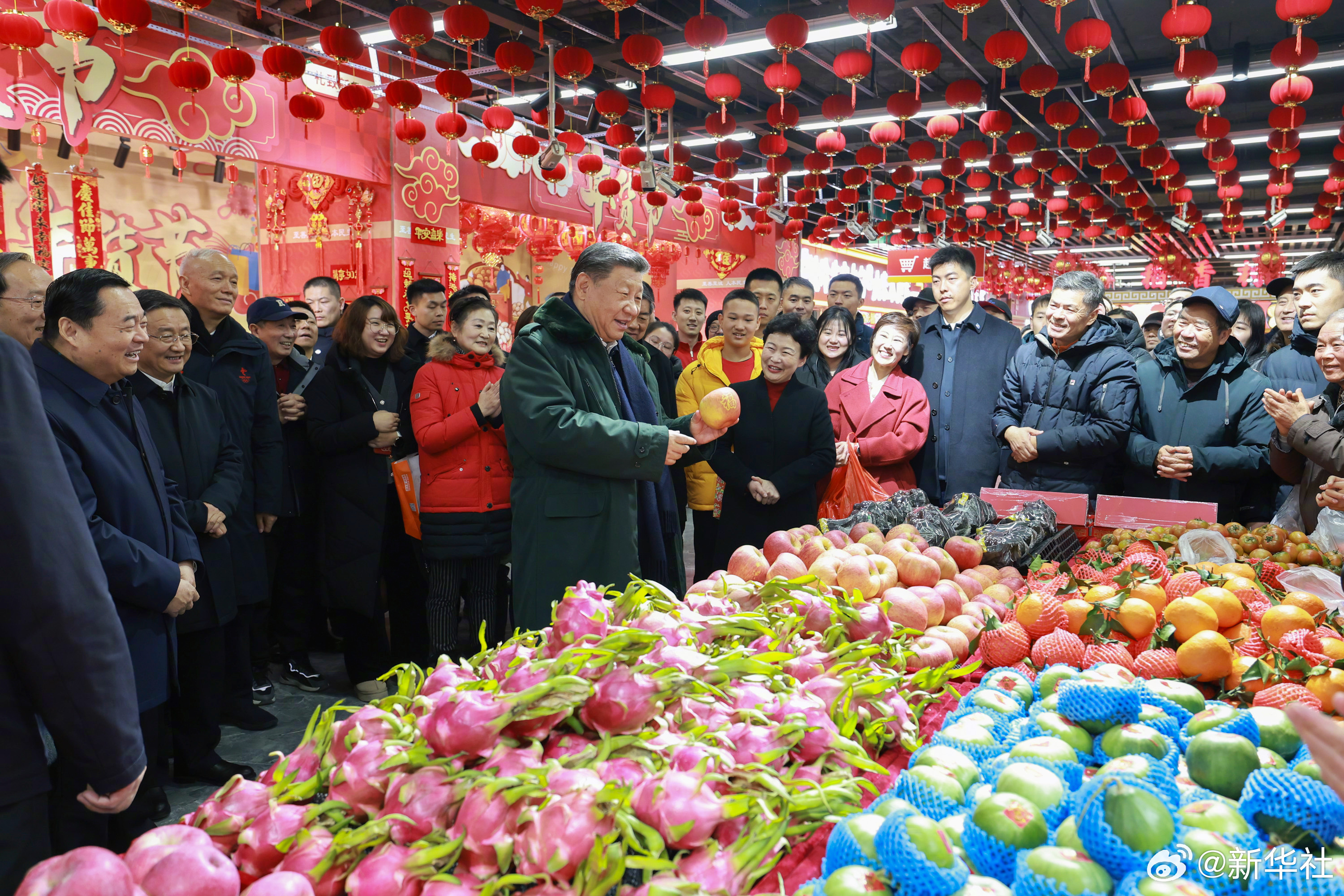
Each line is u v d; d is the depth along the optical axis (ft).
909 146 43.19
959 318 11.35
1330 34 30.19
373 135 24.45
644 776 2.79
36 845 3.79
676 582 8.75
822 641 4.34
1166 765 2.96
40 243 20.01
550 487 6.97
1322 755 2.38
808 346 10.12
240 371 9.71
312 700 10.93
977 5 15.60
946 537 7.09
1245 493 10.53
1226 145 31.19
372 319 10.96
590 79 28.73
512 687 2.95
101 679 3.71
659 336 14.34
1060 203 43.47
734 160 30.50
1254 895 2.27
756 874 2.65
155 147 22.33
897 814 2.51
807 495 9.74
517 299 38.47
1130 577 5.04
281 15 20.35
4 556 3.54
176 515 7.01
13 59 16.60
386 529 11.37
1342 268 9.26
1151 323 19.63
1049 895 2.30
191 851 2.37
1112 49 29.96
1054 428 10.05
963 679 4.82
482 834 2.50
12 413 3.60
